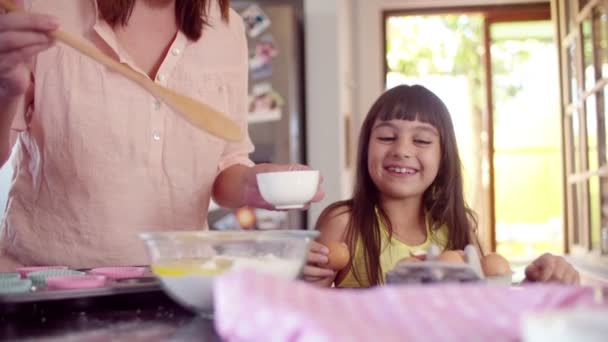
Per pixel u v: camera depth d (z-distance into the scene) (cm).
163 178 132
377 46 438
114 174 127
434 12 445
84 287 78
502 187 610
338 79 353
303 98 362
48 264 128
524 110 600
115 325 68
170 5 134
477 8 446
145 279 87
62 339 61
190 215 135
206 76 137
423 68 608
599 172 334
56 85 124
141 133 128
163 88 96
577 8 368
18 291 75
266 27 339
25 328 66
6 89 97
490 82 476
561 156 401
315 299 47
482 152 591
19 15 89
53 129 125
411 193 145
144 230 130
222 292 46
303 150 360
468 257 84
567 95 393
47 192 127
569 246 396
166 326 67
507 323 46
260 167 125
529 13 455
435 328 45
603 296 54
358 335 42
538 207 606
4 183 322
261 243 72
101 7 124
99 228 127
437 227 150
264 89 338
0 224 142
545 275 92
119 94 126
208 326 67
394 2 438
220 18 142
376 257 140
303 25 361
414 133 146
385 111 148
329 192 351
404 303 47
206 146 134
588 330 35
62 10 125
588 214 360
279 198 100
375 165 146
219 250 71
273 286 47
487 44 470
